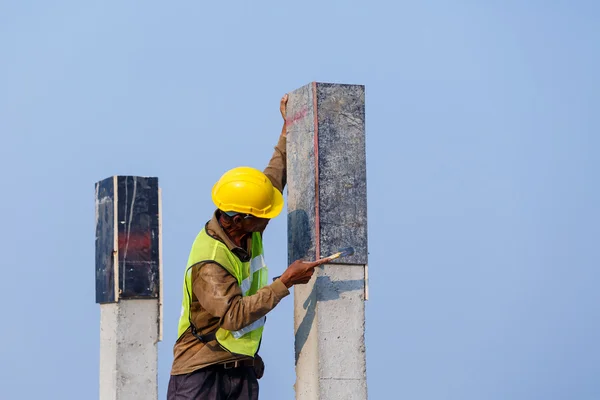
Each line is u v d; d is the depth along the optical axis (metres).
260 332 12.32
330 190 12.70
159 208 17.50
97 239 17.81
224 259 11.78
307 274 11.86
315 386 12.53
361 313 12.73
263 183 12.16
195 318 12.04
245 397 12.41
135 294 17.19
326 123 12.75
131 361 17.12
